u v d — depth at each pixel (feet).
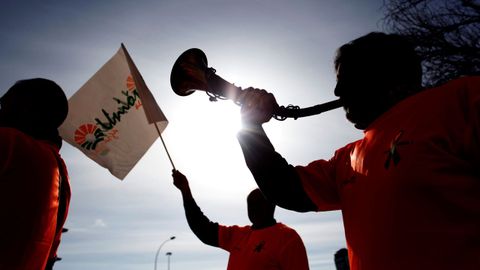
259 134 5.61
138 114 11.94
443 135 3.51
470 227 3.22
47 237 5.13
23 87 6.30
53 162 5.65
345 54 4.79
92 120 11.49
